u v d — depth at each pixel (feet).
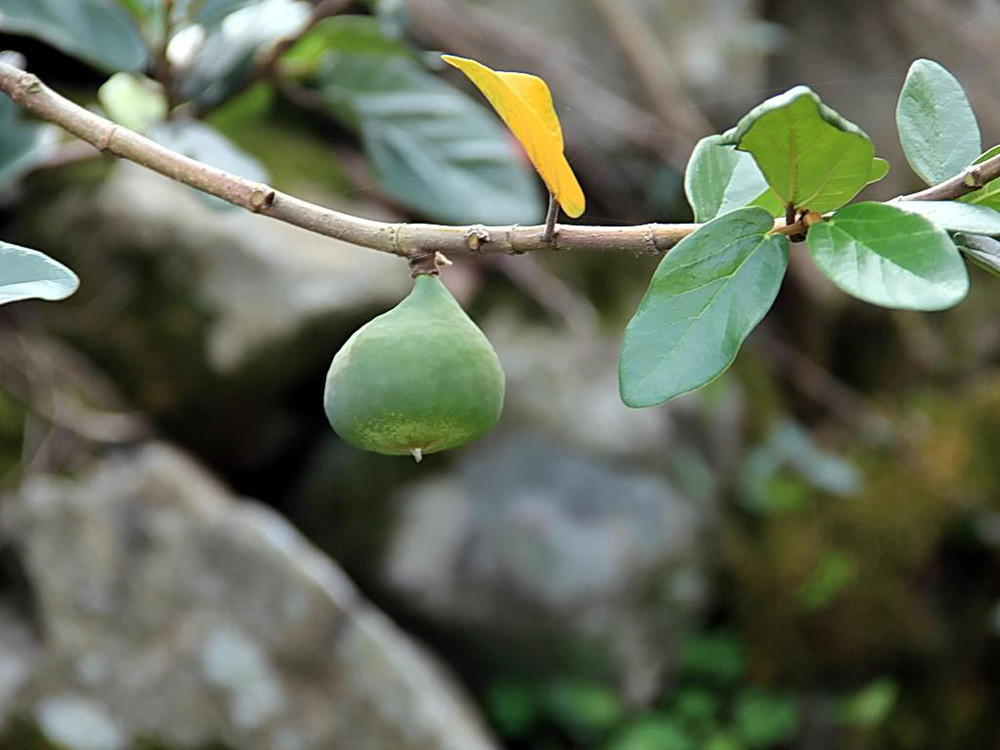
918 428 7.45
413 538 5.79
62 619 4.48
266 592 4.72
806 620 6.59
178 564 4.68
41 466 5.07
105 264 5.48
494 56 6.70
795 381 7.78
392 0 3.96
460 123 4.00
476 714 5.58
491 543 5.76
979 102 8.13
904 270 2.17
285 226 5.66
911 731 6.49
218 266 5.46
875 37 8.18
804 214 2.24
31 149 3.45
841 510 6.86
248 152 6.05
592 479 5.95
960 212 2.23
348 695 4.70
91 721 4.39
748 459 6.96
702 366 2.21
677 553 6.07
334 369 2.37
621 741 5.91
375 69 3.96
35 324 5.41
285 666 4.71
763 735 6.28
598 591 5.74
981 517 6.92
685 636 6.33
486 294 6.28
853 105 8.11
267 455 5.88
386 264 5.70
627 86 7.27
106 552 4.62
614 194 7.14
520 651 5.83
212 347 5.42
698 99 7.47
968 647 6.66
